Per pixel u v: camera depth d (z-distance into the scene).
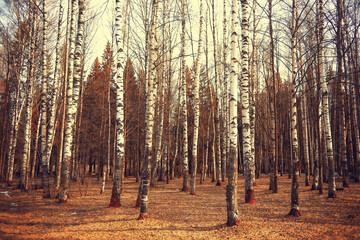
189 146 37.88
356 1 11.30
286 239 6.43
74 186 20.48
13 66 18.02
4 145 23.27
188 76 32.69
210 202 12.25
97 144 28.14
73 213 9.49
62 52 18.83
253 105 17.30
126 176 34.06
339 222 7.71
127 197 14.17
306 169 17.94
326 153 12.44
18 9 15.66
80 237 6.48
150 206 11.17
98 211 9.68
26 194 13.70
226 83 20.97
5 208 9.45
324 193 13.36
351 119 18.61
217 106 21.12
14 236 6.22
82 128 24.56
